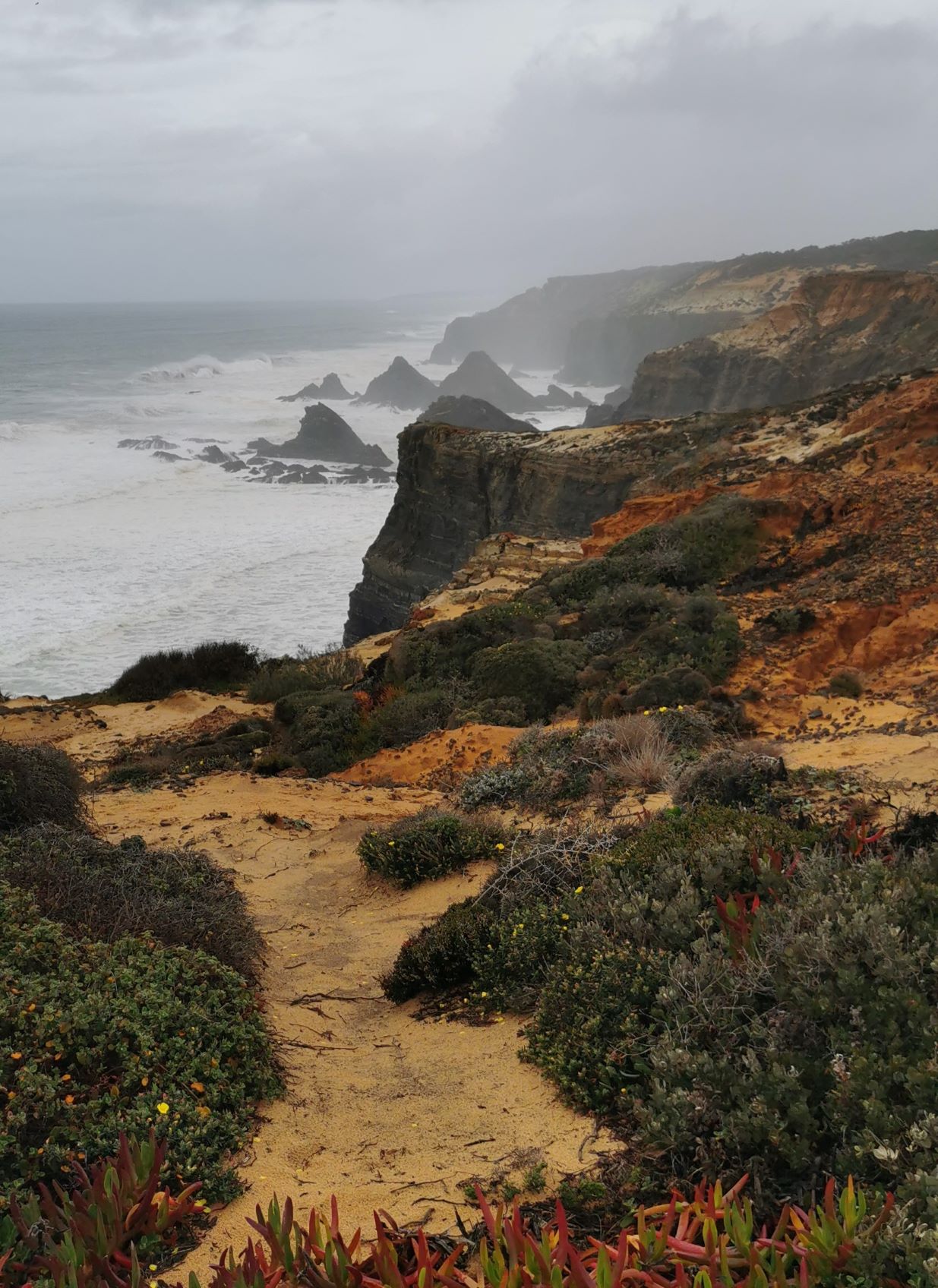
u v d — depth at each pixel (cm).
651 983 494
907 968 407
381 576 5441
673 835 680
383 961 760
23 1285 307
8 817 916
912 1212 300
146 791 1469
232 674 2961
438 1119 466
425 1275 290
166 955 566
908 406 2836
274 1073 517
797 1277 286
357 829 1137
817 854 538
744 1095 387
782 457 3072
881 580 1862
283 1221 318
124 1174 353
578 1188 380
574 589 2281
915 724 1161
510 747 1395
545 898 702
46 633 4362
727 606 1964
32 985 470
